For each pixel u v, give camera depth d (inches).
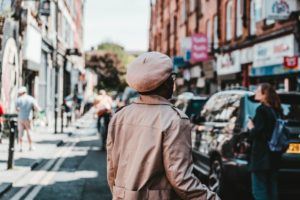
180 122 109.1
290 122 291.0
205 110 384.2
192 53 1128.2
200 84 1338.6
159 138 108.2
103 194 337.1
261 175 243.1
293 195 342.0
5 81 657.0
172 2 1958.7
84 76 2190.0
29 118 560.7
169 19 2042.3
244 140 285.6
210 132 344.8
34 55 912.3
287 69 674.8
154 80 113.7
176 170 105.9
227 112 326.6
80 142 724.0
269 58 802.2
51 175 415.2
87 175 417.7
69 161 505.4
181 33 1736.0
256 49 864.3
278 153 242.2
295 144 283.4
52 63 1263.5
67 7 1673.2
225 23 1114.1
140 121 113.5
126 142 115.3
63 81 1599.4
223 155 305.9
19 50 776.9
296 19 692.1
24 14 805.2
